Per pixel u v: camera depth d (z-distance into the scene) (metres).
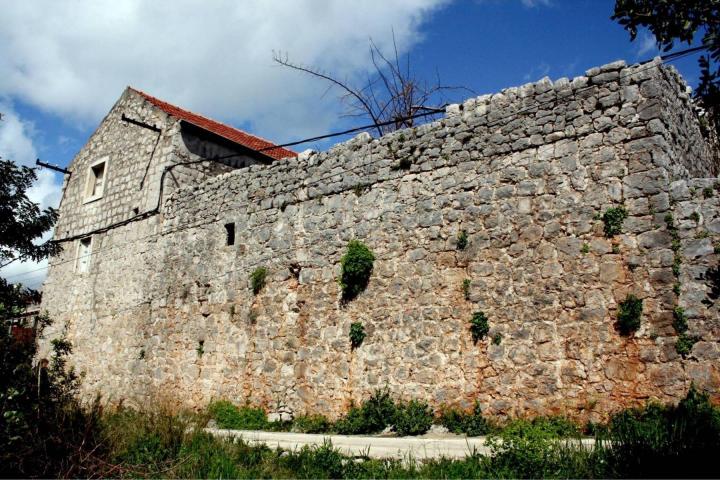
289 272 14.63
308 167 15.03
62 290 21.56
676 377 9.04
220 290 16.09
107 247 20.38
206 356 15.82
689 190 9.60
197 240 17.22
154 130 19.66
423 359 11.70
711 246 9.22
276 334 14.42
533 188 11.13
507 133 11.73
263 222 15.63
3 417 7.77
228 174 17.00
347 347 12.95
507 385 10.55
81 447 8.52
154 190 19.19
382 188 13.34
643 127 10.19
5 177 11.40
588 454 7.46
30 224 11.66
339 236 13.84
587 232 10.36
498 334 10.89
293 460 8.73
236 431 12.37
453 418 10.88
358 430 11.65
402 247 12.63
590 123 10.75
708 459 6.77
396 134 13.42
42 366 9.48
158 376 16.89
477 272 11.44
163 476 8.39
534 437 7.85
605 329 9.82
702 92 5.59
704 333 8.98
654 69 10.30
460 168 12.22
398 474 7.64
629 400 9.34
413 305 12.13
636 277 9.73
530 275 10.80
